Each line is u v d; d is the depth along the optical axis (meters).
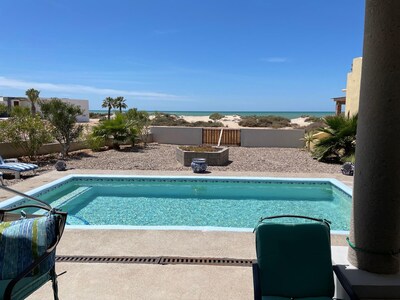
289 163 11.30
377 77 2.58
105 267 3.62
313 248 2.56
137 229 4.77
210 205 7.23
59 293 3.09
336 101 19.33
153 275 3.44
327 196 7.94
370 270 2.80
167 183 8.76
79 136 13.50
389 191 2.66
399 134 2.58
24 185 7.71
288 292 2.47
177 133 16.94
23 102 41.69
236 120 41.56
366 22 2.63
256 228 2.66
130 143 16.02
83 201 7.52
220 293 3.10
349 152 11.20
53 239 2.61
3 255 2.46
